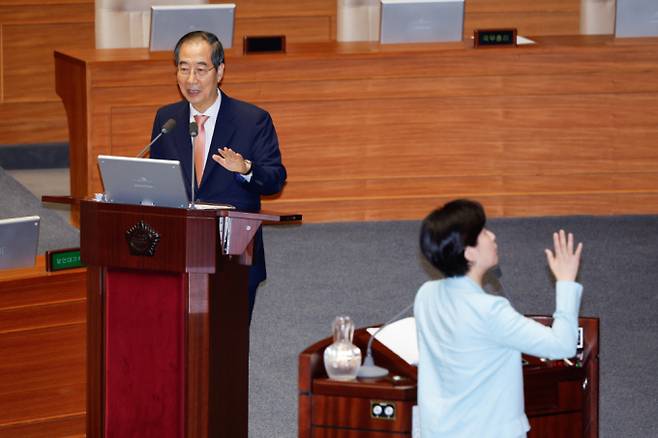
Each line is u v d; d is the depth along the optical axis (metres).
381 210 24.98
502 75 24.83
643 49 25.03
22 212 25.59
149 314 12.02
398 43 25.34
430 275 22.00
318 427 10.80
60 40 30.41
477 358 10.07
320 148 24.59
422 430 10.32
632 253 23.25
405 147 24.84
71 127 24.22
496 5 32.97
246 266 12.58
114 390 12.27
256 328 19.38
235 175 14.45
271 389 17.00
